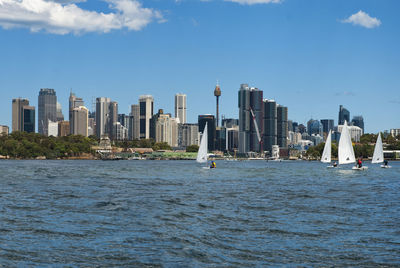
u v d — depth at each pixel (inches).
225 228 1791.3
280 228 1792.6
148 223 1893.5
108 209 2305.6
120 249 1443.2
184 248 1456.7
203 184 4259.4
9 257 1347.2
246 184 4288.9
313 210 2324.1
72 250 1430.9
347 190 3590.1
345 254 1389.0
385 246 1489.9
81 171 7071.9
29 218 2015.3
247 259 1337.4
